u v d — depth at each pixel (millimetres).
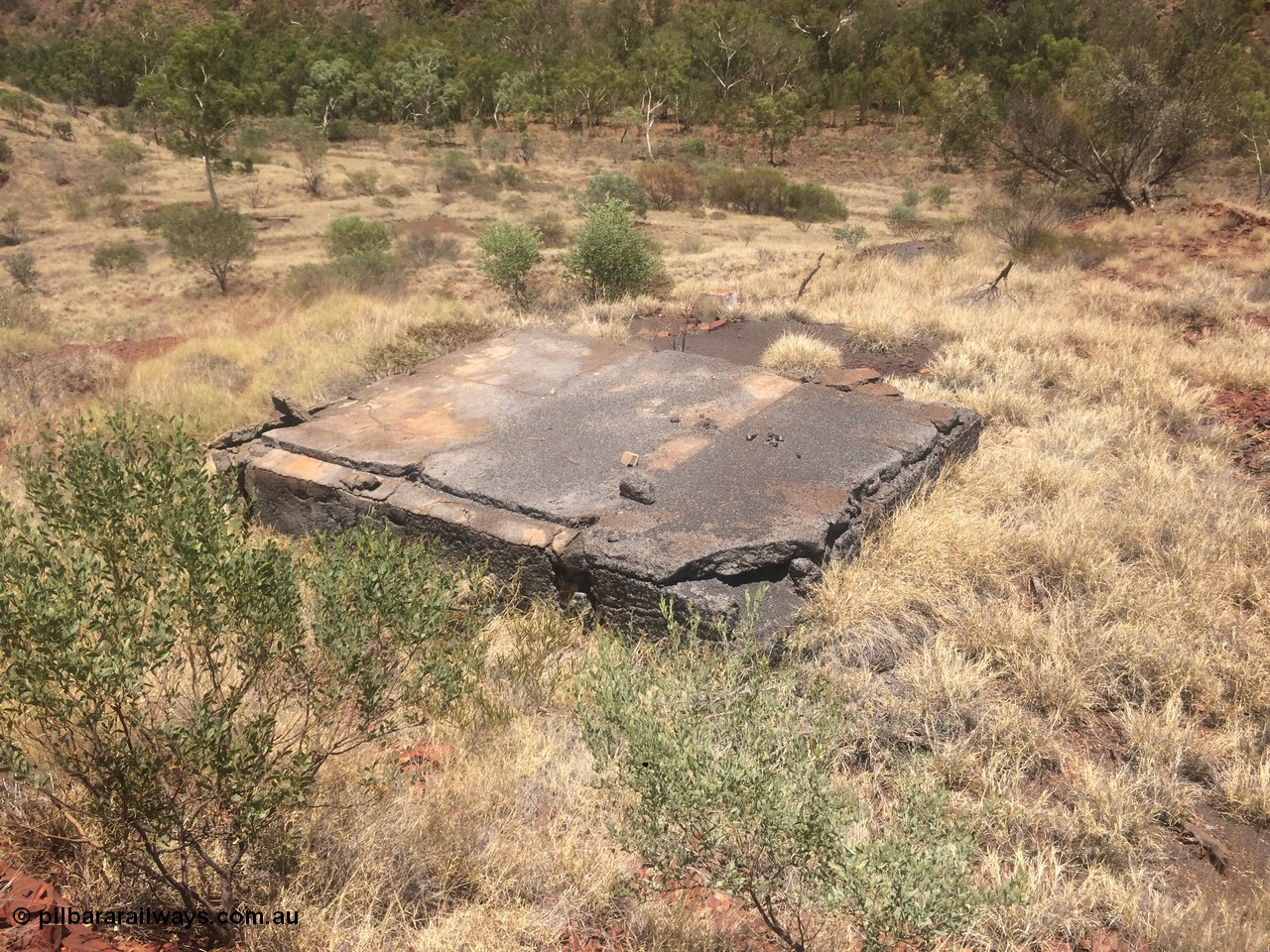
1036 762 4340
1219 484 6953
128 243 34969
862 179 53875
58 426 9562
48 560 3012
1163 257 15273
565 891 3334
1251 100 38469
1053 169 25922
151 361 12203
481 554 5684
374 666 3201
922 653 5039
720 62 81938
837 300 12648
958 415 7457
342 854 3307
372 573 3318
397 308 13859
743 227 36156
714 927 3195
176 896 3053
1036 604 5578
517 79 79812
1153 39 27547
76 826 2869
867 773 4113
